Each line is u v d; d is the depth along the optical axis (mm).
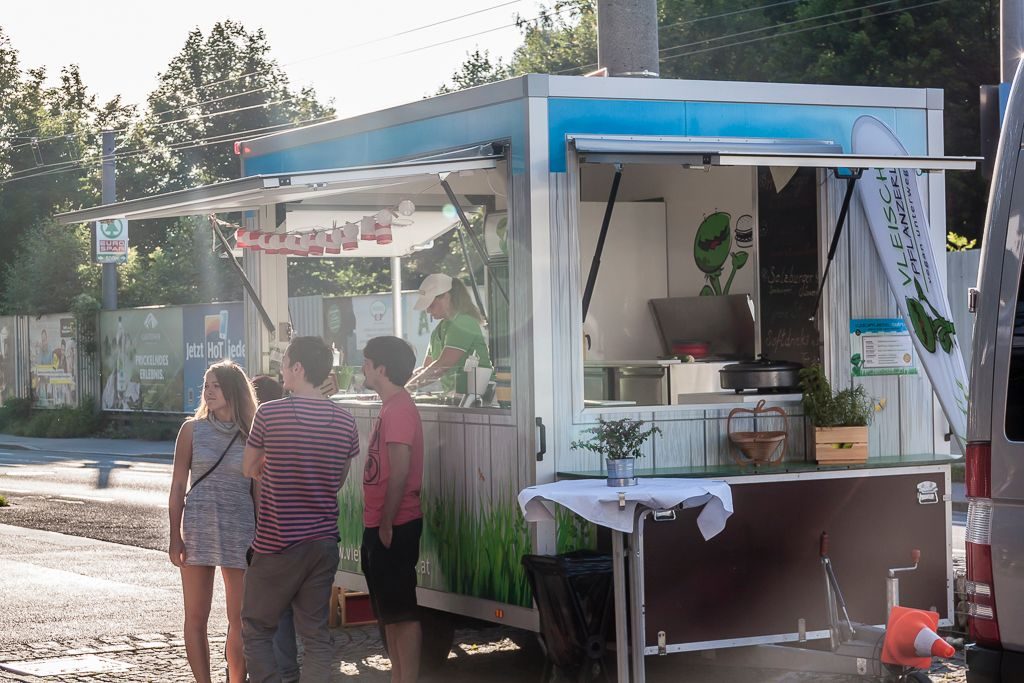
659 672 7215
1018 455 4906
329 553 6102
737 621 6742
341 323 23469
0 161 51844
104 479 20000
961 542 11969
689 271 9336
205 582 6523
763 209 8055
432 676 7398
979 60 25766
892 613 6352
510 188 6980
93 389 31594
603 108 6992
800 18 27547
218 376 6492
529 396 6809
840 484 6996
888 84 25766
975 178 25422
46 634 8523
